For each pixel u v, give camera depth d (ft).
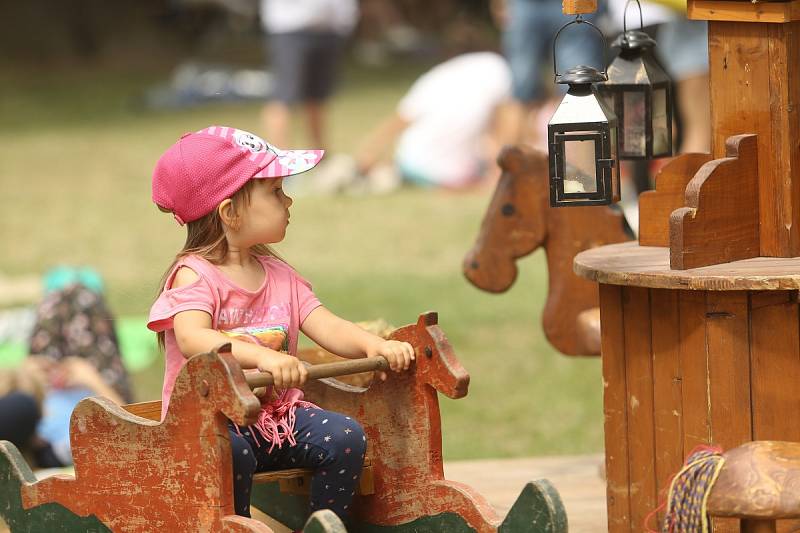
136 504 31.96
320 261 97.60
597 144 32.78
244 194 33.40
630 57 39.91
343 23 133.69
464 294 87.56
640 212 37.42
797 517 26.50
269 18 132.05
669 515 27.84
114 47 274.16
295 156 33.96
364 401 34.37
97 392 55.83
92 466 32.91
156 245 104.53
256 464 32.37
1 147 163.43
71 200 127.13
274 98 132.46
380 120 174.91
